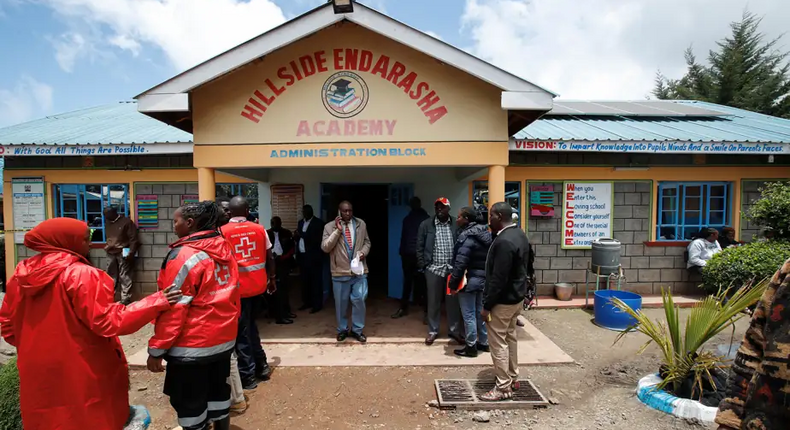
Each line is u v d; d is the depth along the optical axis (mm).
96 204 7570
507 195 7559
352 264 5129
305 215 6684
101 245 7383
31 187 7418
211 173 5086
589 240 7527
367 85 5016
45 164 7418
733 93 23625
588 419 3555
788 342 1238
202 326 2752
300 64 4980
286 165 5066
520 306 3754
